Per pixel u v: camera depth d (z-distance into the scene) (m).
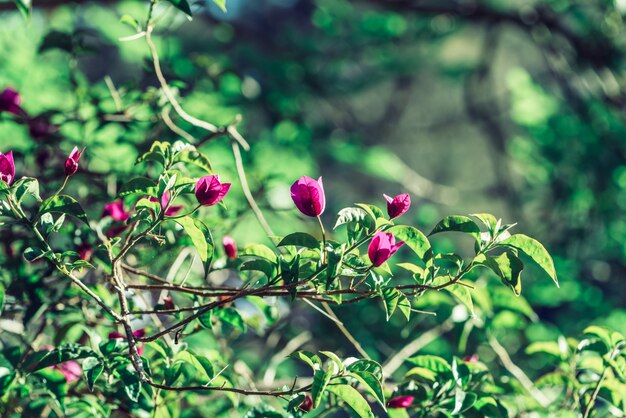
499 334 2.87
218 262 2.30
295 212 2.69
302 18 6.29
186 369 2.28
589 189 4.03
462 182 8.06
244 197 2.63
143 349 2.35
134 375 2.15
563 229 4.14
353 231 2.11
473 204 6.59
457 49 6.17
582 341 2.31
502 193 4.84
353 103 6.60
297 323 2.94
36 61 2.88
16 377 2.23
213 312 2.28
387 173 4.75
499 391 2.35
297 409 2.17
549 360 2.40
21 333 2.36
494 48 5.08
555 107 4.38
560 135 4.09
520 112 4.37
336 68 4.79
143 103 2.52
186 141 2.53
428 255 2.12
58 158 2.51
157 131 2.52
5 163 2.10
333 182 6.25
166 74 2.62
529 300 3.66
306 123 4.15
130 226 2.32
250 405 2.43
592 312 3.68
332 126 4.73
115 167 2.53
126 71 4.15
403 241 2.13
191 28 4.51
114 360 2.16
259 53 4.31
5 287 2.32
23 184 2.10
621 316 3.59
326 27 4.67
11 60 2.87
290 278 2.10
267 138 3.82
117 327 2.33
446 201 5.64
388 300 2.10
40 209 2.10
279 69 4.25
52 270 2.32
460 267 2.12
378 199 6.29
